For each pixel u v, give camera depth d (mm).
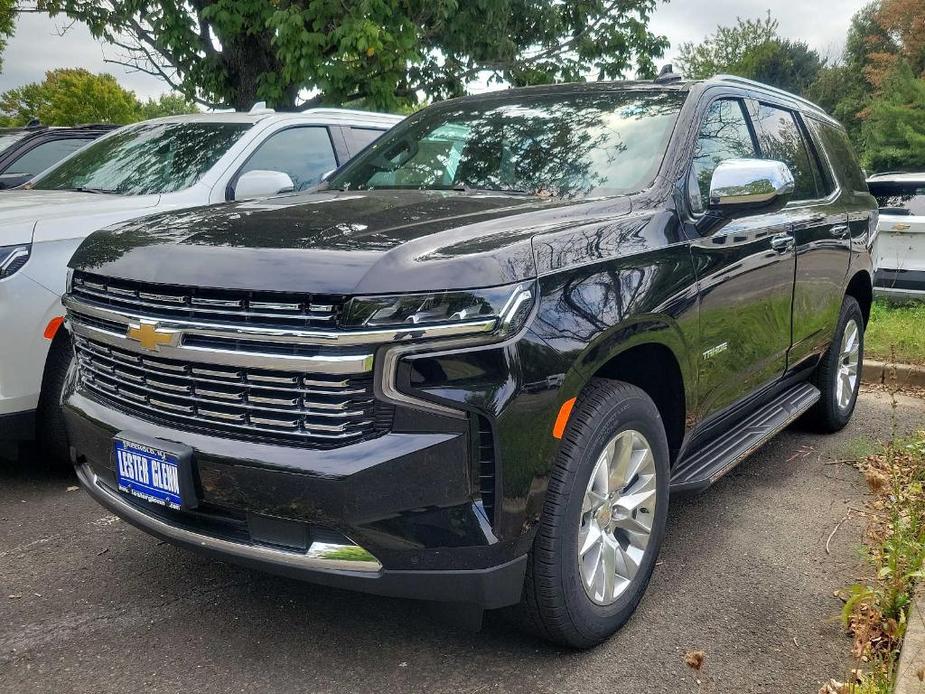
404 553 2383
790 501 4312
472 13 11562
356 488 2322
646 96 3779
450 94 12484
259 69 11297
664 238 3102
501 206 3059
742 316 3643
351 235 2600
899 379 6910
